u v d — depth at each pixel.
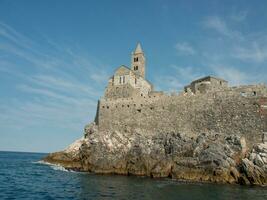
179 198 43.44
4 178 62.41
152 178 65.88
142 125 80.62
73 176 67.12
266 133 64.44
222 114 70.94
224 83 86.69
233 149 64.50
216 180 60.75
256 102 67.62
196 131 73.06
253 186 56.69
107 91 94.12
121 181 59.53
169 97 79.19
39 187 51.19
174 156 67.88
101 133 82.75
